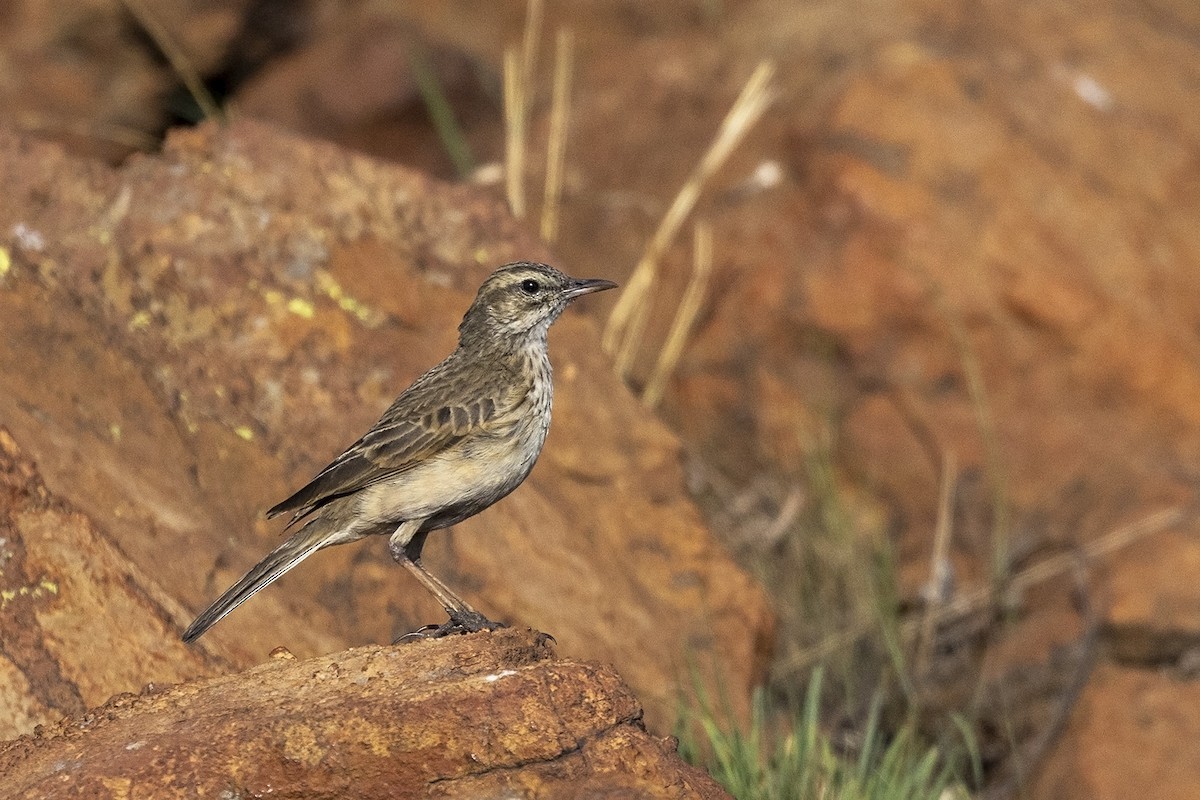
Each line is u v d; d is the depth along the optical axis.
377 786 6.97
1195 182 18.27
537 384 10.34
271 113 21.33
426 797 6.97
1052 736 13.83
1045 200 17.61
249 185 12.90
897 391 17.08
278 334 12.22
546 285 10.63
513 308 10.54
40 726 7.77
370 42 21.58
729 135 17.44
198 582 10.23
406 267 13.06
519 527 12.21
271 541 11.13
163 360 11.76
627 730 7.25
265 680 7.64
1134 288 17.19
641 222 19.02
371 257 12.94
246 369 11.98
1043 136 18.19
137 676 9.03
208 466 11.23
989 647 14.91
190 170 12.85
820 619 15.08
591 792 7.01
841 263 17.39
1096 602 14.59
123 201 12.52
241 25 21.67
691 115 20.33
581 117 20.78
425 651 7.71
